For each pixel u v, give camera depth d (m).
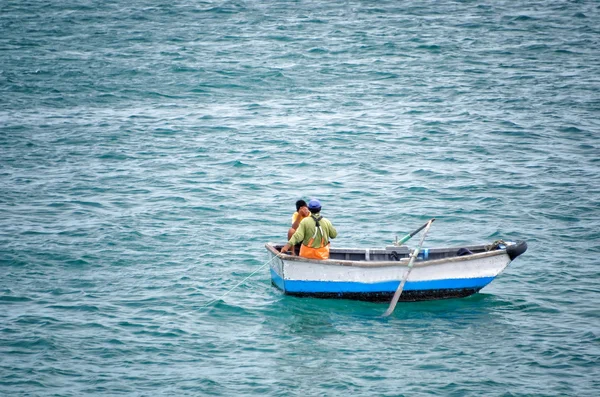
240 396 49.94
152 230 80.25
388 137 114.56
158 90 140.62
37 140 112.06
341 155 107.00
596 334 57.88
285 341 57.34
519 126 118.00
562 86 139.62
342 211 86.25
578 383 51.19
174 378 51.97
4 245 75.25
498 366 53.47
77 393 49.97
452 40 176.25
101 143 111.56
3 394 49.59
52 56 161.75
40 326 58.75
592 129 115.94
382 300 63.94
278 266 64.31
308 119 124.19
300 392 50.38
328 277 63.47
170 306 62.97
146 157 106.06
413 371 52.97
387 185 95.06
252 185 95.38
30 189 93.06
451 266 63.19
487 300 64.44
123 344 56.44
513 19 196.75
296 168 101.94
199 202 89.19
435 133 116.06
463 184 94.75
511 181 95.50
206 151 108.81
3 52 164.12
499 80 144.88
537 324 59.91
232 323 60.25
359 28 190.12
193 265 71.50
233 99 136.50
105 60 159.50
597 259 72.50
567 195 90.19
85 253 73.81
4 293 64.62
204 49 170.25
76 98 134.50
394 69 154.00
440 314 62.06
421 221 83.31
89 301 63.50
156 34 184.62
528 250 74.81
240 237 78.75
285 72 152.62
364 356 55.06
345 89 141.62
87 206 87.62
